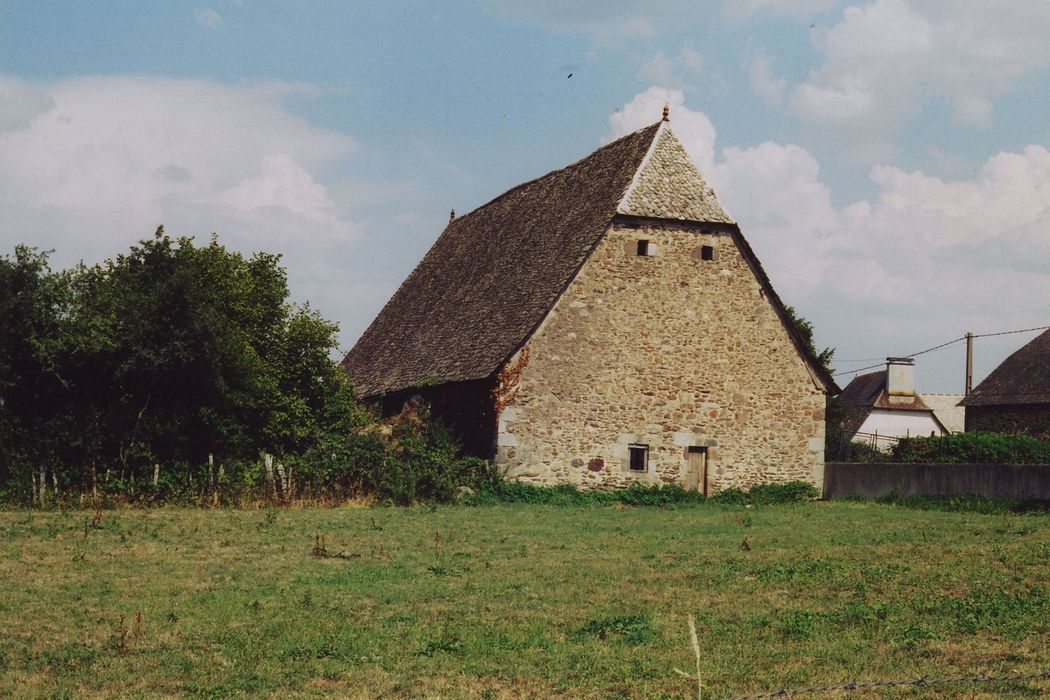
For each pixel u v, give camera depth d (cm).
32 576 1633
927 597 1439
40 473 2602
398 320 4247
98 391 2747
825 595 1480
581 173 3594
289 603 1440
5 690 1041
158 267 2797
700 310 3144
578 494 2955
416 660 1146
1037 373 5206
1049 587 1493
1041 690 994
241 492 2688
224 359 2795
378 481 2833
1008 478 2833
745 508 2895
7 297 2647
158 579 1614
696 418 3116
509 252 3622
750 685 1034
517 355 2962
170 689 1048
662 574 1659
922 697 981
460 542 2052
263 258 3272
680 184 3192
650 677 1078
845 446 4225
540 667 1118
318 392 3181
